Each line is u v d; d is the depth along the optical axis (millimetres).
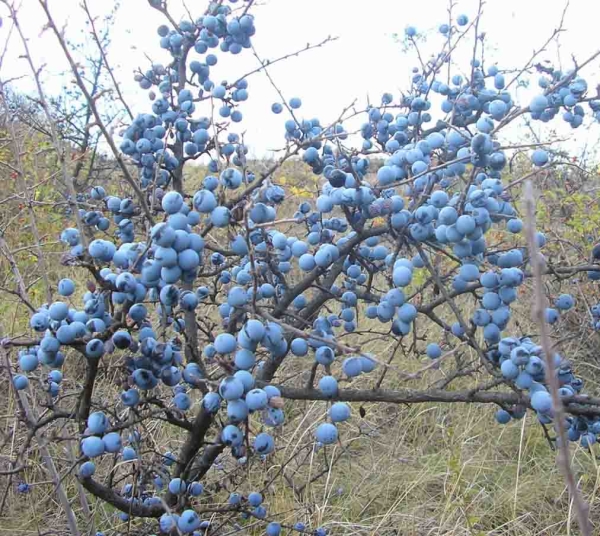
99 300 1990
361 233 2336
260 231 2453
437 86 2820
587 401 1995
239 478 3576
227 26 2660
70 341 1903
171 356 2000
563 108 2668
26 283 5000
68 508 2797
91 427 1993
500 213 2230
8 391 3838
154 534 2811
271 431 4020
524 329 5062
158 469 2580
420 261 2475
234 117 2871
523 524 3738
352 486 3955
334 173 2219
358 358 2061
